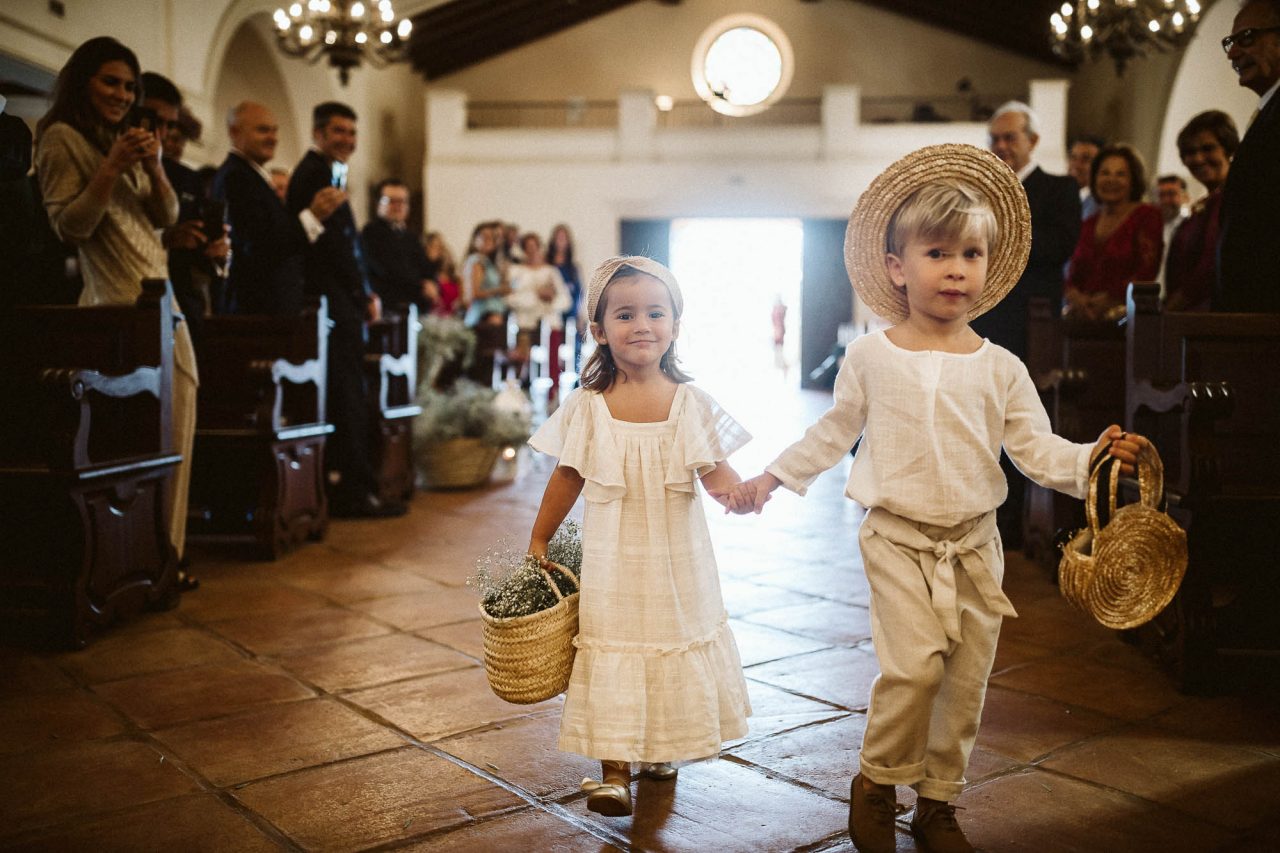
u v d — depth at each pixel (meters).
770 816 2.21
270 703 2.90
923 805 2.07
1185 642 2.96
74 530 3.36
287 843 2.08
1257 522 3.03
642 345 2.14
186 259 4.43
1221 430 3.27
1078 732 2.67
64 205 3.68
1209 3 12.27
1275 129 3.21
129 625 3.68
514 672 2.05
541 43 19.83
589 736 2.07
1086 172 7.62
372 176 17.41
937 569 1.95
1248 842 2.08
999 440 2.02
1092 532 1.85
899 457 1.97
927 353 2.00
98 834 2.12
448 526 5.61
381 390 6.04
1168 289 5.06
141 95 3.90
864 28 19.22
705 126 17.97
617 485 2.12
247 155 5.41
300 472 5.03
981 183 2.04
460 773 2.43
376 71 17.62
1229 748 2.57
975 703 2.02
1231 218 3.37
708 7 19.52
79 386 3.33
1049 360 4.84
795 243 27.45
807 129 17.25
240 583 4.31
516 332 12.68
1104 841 2.09
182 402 4.11
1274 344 3.26
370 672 3.17
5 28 8.54
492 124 20.02
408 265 7.51
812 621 3.78
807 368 17.88
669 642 2.11
